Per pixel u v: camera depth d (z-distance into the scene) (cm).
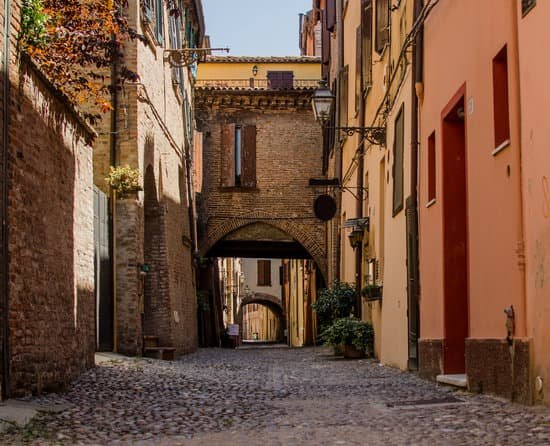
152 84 2112
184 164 2841
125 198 1852
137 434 760
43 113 1076
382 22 1797
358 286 2175
